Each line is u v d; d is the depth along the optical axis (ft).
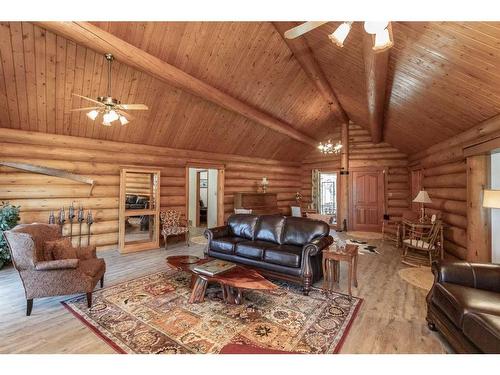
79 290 9.16
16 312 8.98
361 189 28.02
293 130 24.38
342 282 12.13
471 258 12.87
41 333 7.73
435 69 9.71
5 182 13.94
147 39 11.56
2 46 10.30
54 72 11.91
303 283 10.80
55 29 9.21
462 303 6.50
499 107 9.80
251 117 18.85
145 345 7.16
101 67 12.44
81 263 10.36
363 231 27.58
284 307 9.52
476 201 12.68
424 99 12.59
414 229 17.07
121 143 17.51
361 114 22.76
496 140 10.59
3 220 12.78
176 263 11.02
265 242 13.66
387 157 27.04
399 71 11.24
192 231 25.68
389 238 23.32
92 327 8.07
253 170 27.48
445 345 7.19
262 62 15.38
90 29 9.84
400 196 26.55
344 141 27.78
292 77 17.87
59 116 14.12
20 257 8.74
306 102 21.72
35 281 8.79
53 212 15.34
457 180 14.97
